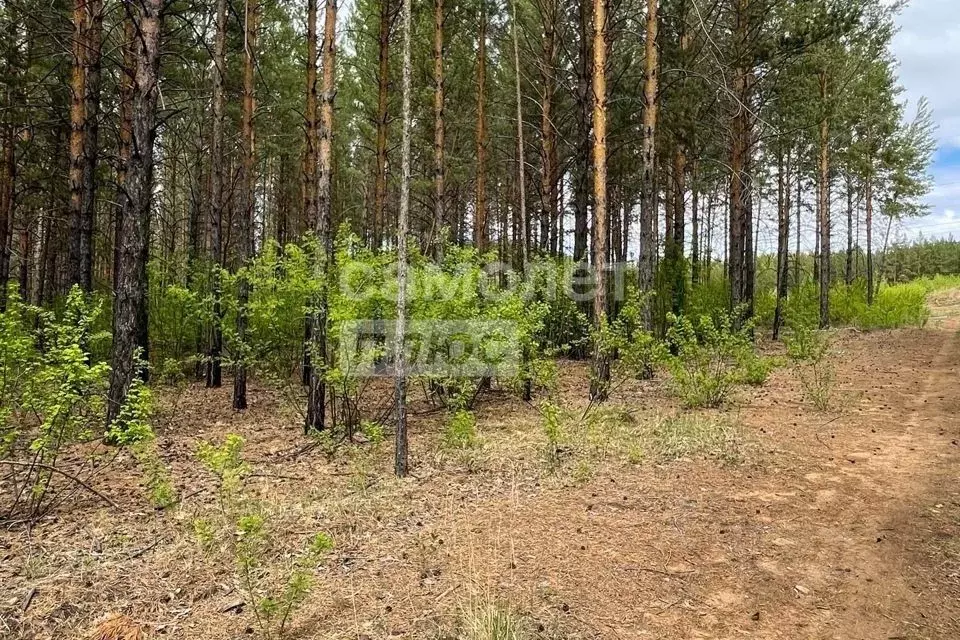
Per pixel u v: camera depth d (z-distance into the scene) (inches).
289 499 186.2
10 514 169.5
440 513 175.5
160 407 308.3
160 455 237.3
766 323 776.9
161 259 451.8
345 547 151.4
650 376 415.8
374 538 157.2
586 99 514.3
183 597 126.6
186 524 164.2
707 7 494.6
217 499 184.9
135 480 205.2
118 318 242.4
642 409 314.5
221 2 353.1
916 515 164.6
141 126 246.5
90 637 111.3
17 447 221.8
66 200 565.6
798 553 144.9
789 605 121.5
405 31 202.5
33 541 153.6
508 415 315.9
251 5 371.9
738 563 140.6
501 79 650.2
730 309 555.8
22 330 209.6
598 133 359.9
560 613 119.0
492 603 118.0
